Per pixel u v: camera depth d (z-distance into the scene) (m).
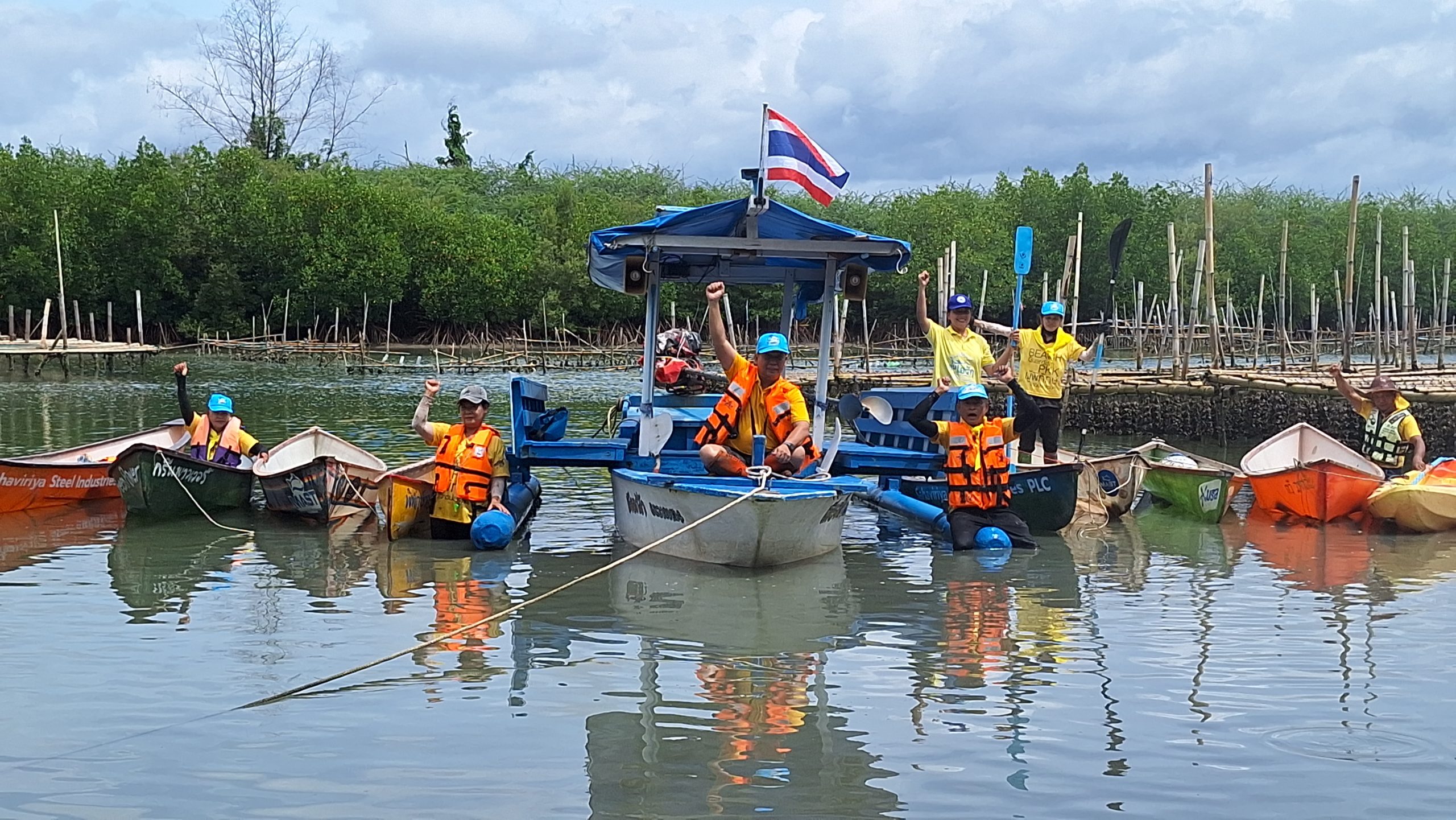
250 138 73.06
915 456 12.29
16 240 52.91
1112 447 21.56
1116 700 6.97
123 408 25.97
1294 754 6.12
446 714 6.70
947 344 12.79
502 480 11.84
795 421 10.70
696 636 8.33
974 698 7.00
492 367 45.19
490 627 8.55
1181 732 6.43
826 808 5.48
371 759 6.03
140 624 8.50
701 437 10.87
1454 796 5.62
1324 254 61.12
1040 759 6.08
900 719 6.65
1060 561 11.00
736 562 10.26
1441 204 78.00
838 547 11.43
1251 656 7.85
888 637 8.34
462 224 57.91
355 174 64.44
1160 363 30.70
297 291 55.72
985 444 11.75
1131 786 5.73
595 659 7.76
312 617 8.74
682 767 5.95
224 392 32.25
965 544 11.46
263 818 5.35
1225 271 58.94
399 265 54.78
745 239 11.09
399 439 20.72
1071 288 29.12
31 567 10.34
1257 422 21.41
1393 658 7.78
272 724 6.51
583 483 16.17
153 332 57.66
